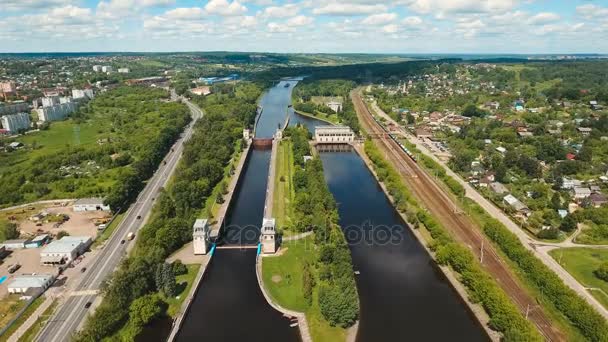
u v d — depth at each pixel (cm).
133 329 19638
